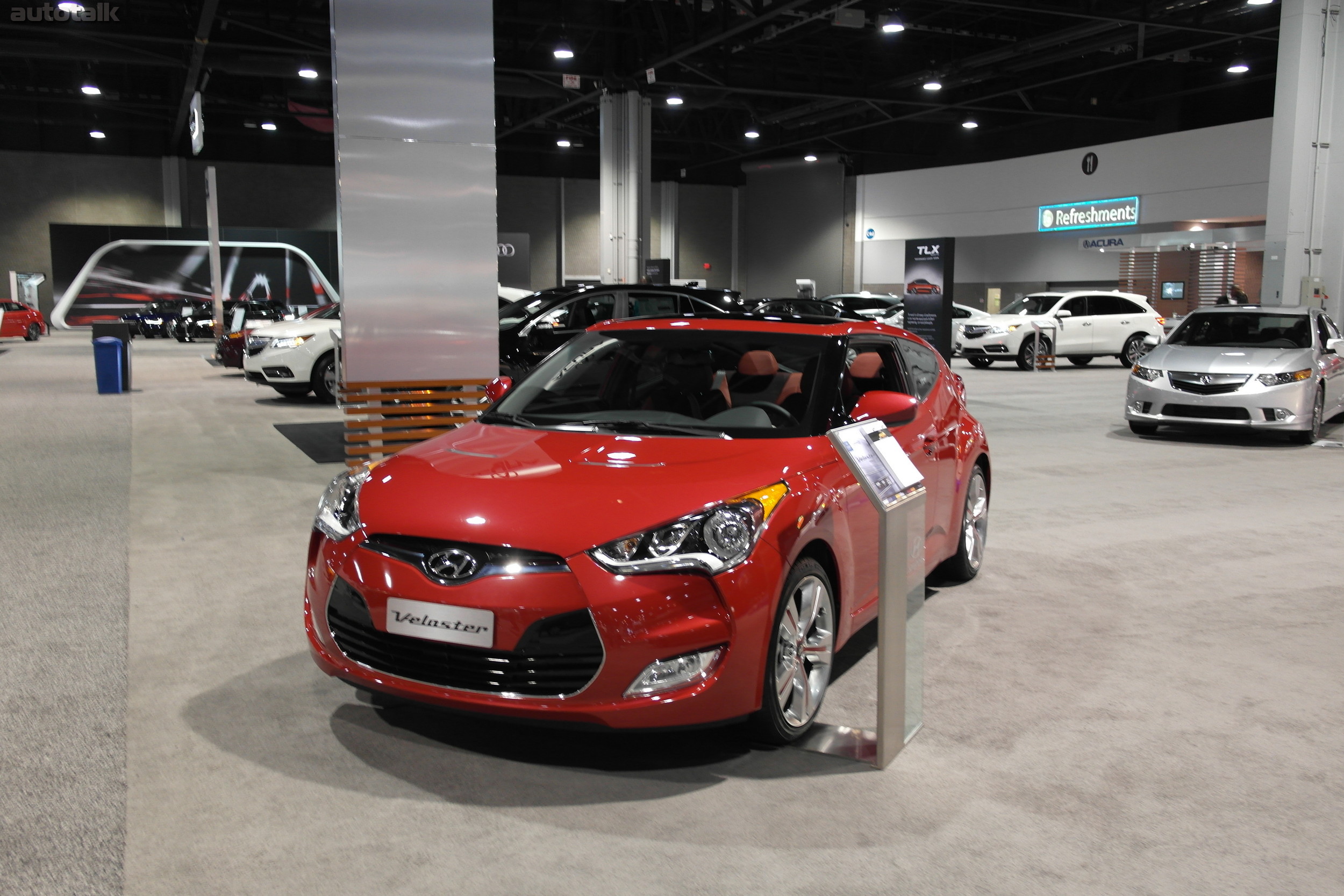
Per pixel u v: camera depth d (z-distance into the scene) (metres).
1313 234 15.54
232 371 19.53
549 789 2.90
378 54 7.86
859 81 29.36
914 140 39.81
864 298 24.69
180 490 7.51
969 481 5.02
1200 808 2.82
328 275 38.16
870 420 3.13
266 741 3.20
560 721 2.78
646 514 2.88
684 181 45.66
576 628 2.77
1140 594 5.03
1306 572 5.46
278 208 40.50
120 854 2.51
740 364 3.86
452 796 2.85
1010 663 4.02
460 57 8.03
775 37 23.09
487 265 8.30
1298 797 2.90
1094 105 31.59
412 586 2.87
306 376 13.59
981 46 27.95
